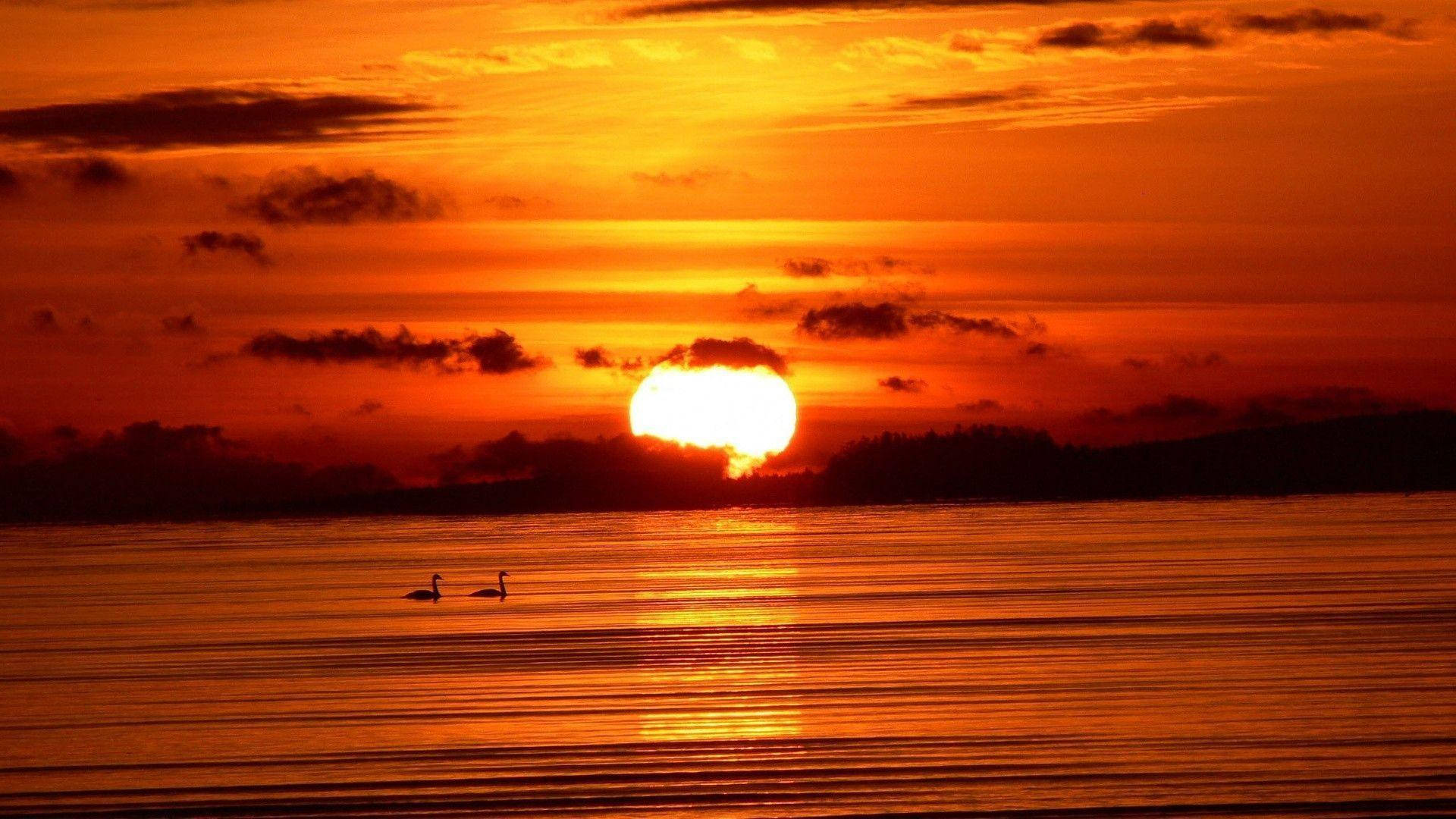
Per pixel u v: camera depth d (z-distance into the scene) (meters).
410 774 113.56
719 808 103.94
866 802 104.62
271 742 124.56
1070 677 144.88
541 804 105.44
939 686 141.88
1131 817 100.88
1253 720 124.81
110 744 125.25
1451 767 110.25
